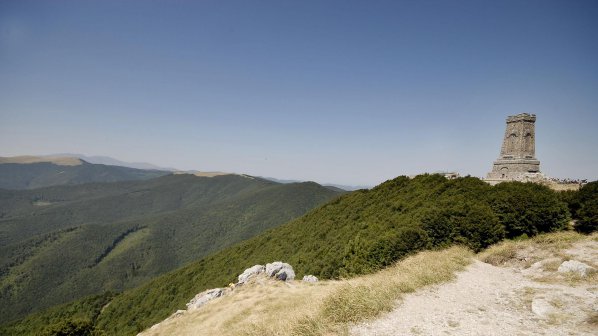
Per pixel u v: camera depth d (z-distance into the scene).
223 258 69.44
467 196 26.83
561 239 16.84
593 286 11.25
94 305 86.81
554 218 18.84
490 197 23.45
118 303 78.81
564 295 10.77
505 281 13.41
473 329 9.37
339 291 12.74
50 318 86.62
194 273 71.12
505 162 46.12
